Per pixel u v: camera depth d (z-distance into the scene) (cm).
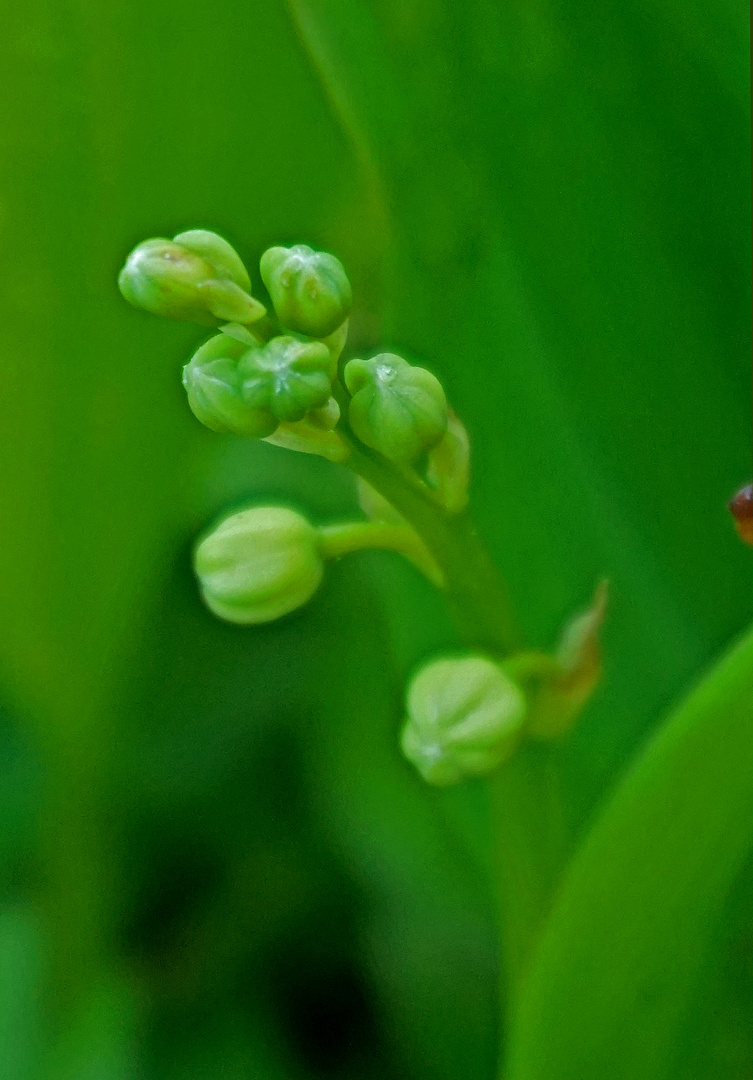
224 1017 23
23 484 21
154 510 21
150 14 19
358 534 18
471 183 19
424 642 20
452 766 17
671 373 20
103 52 19
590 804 20
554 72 19
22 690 22
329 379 17
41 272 20
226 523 18
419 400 17
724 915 18
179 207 20
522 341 20
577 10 19
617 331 20
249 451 25
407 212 19
